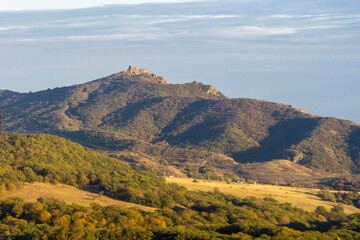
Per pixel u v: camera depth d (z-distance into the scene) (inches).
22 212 5147.6
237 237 4746.6
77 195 6171.3
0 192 5674.2
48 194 5935.0
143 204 6289.4
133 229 4817.9
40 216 5036.9
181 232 4778.5
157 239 4719.5
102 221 5113.2
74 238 4493.1
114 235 4662.9
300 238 4854.8
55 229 4672.7
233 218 6003.9
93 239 4554.6
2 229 4594.0
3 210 5182.1
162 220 5467.5
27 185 6151.6
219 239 4591.5
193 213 6087.6
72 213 5211.6
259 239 4751.5
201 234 4773.6
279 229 5191.9
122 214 5428.2
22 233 4557.1
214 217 5954.7
